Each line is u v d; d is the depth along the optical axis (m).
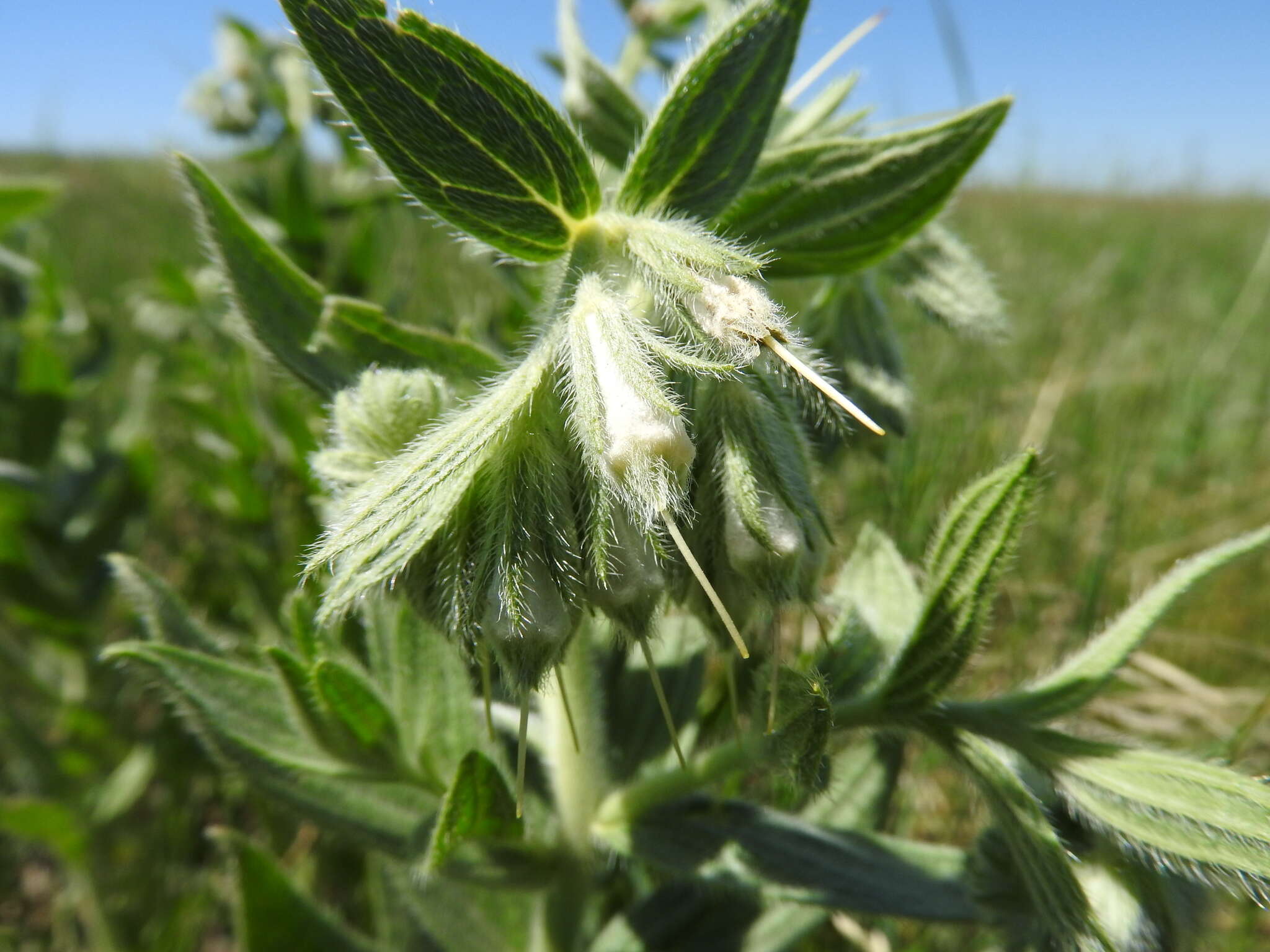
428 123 0.06
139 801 0.15
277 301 0.08
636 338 0.06
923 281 0.09
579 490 0.06
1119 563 0.15
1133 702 0.12
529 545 0.05
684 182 0.07
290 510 0.13
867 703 0.07
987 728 0.07
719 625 0.06
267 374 0.13
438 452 0.05
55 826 0.12
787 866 0.08
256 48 0.16
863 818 0.09
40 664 0.16
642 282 0.06
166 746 0.13
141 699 0.16
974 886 0.07
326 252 0.15
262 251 0.08
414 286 0.18
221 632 0.15
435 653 0.08
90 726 0.14
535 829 0.09
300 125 0.15
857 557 0.08
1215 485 0.18
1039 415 0.16
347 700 0.07
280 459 0.14
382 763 0.08
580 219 0.06
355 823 0.08
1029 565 0.15
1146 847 0.06
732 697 0.06
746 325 0.05
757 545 0.06
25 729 0.14
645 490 0.05
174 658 0.08
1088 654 0.07
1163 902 0.07
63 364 0.15
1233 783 0.06
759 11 0.07
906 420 0.09
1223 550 0.06
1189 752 0.07
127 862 0.13
